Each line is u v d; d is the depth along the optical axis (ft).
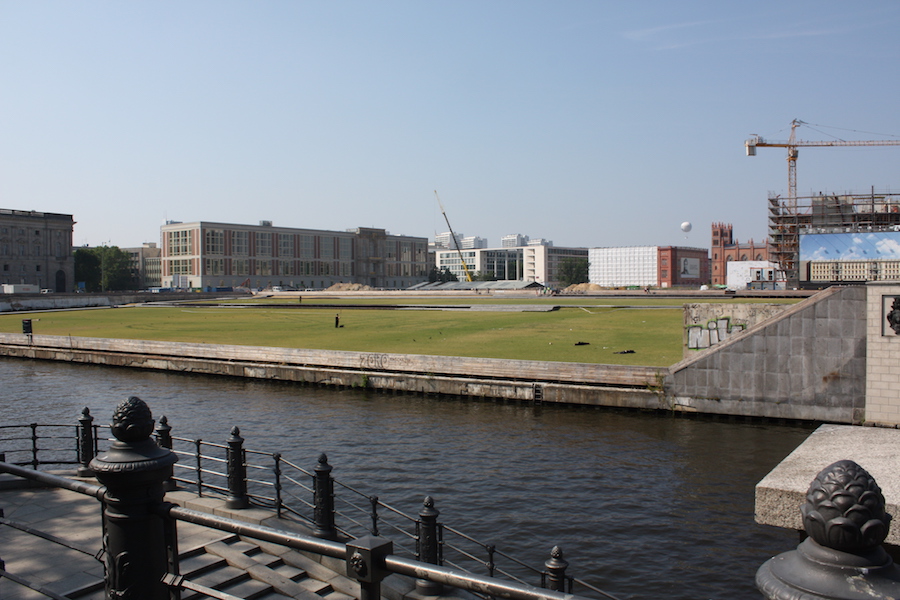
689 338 105.50
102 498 16.90
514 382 113.09
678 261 646.33
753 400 95.40
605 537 57.21
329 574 40.14
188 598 35.24
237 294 522.88
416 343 161.17
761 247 620.90
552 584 27.76
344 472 75.10
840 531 8.94
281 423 99.96
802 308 91.66
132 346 164.55
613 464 77.20
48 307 358.84
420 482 71.36
